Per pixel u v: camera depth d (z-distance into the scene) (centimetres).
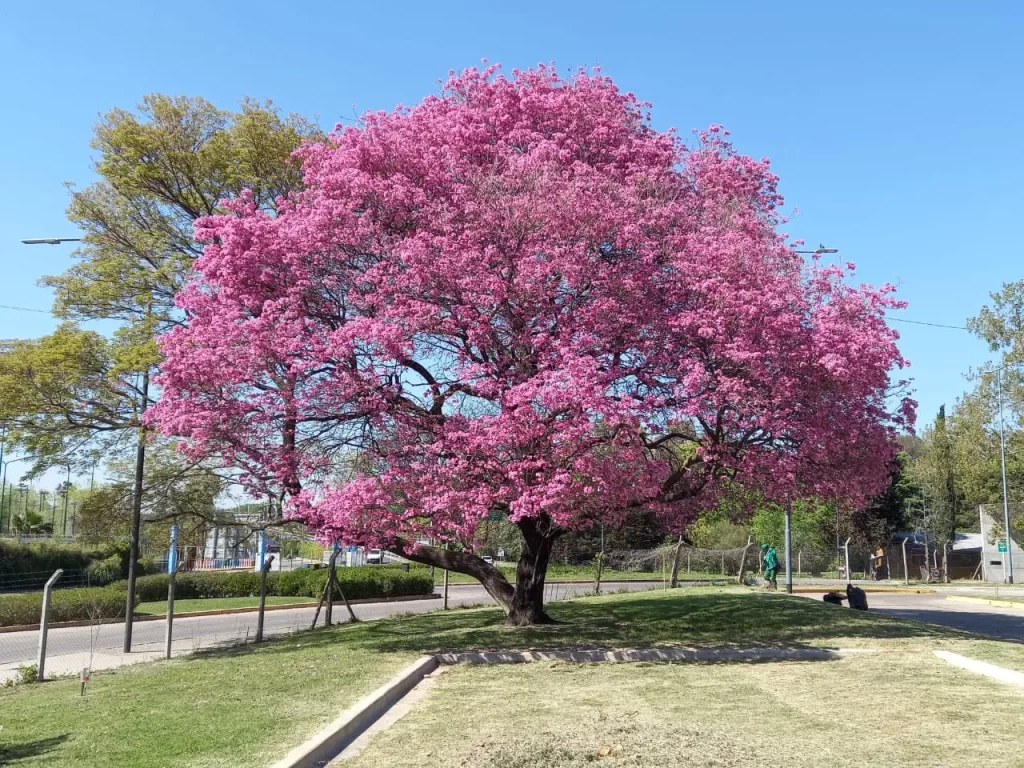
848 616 1802
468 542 1631
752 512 1869
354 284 1493
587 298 1457
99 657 1725
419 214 1483
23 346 2002
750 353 1321
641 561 4516
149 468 2058
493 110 1744
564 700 988
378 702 962
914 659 1273
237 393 1462
